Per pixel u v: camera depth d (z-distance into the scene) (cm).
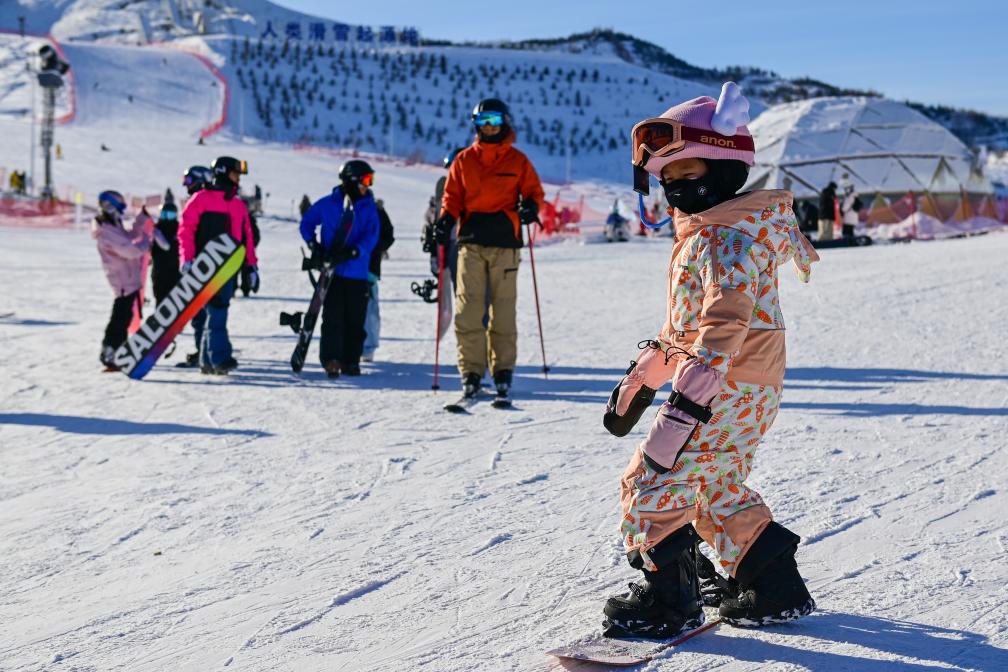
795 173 3719
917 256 1769
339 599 309
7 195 4894
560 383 722
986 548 331
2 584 332
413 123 13362
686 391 241
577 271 1777
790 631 268
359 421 601
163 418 620
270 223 4094
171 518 405
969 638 260
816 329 933
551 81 17425
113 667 264
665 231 3192
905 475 431
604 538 362
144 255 829
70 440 559
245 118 11394
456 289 662
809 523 366
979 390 625
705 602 288
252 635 283
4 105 10006
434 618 291
